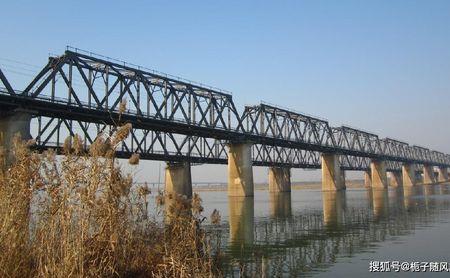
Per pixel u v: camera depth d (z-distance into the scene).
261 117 113.12
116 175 10.90
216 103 97.44
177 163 94.69
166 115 79.75
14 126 54.16
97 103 64.69
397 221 40.66
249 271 18.80
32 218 10.59
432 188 157.12
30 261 10.30
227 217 49.97
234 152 102.19
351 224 39.56
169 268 12.00
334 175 141.50
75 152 10.46
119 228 11.45
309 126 135.88
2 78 53.16
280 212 56.81
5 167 11.06
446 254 22.95
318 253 24.06
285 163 128.75
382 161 178.62
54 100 58.50
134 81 72.69
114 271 10.59
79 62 63.50
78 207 10.17
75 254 9.78
